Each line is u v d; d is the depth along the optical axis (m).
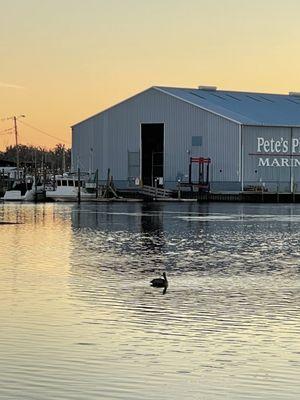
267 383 18.11
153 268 39.00
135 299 29.05
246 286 32.56
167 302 28.39
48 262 41.72
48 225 75.50
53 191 138.88
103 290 31.27
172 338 22.42
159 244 53.69
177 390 17.56
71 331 23.23
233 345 21.62
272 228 71.19
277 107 140.88
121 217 90.00
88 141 141.38
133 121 136.50
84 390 17.50
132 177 136.88
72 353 20.58
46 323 24.39
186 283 33.41
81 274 36.44
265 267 39.56
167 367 19.39
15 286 32.41
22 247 51.09
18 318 25.20
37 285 32.69
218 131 128.50
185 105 131.50
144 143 135.62
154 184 134.75
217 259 43.41
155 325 24.19
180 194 132.00
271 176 130.38
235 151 127.06
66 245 52.78
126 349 21.08
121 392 17.41
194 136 130.75
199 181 130.62
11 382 17.98
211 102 134.25
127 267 39.41
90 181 139.38
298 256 45.28
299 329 23.69
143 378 18.44
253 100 142.38
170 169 133.25
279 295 30.14
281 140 131.38
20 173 176.50
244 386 17.88
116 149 138.38
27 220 83.94
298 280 34.53
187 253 47.00
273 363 19.78
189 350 21.05
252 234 63.62
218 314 26.06
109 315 25.80
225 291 31.12
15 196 140.88
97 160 140.38
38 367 19.20
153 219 85.94
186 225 75.50
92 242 55.38
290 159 132.38
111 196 137.00
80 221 82.19
